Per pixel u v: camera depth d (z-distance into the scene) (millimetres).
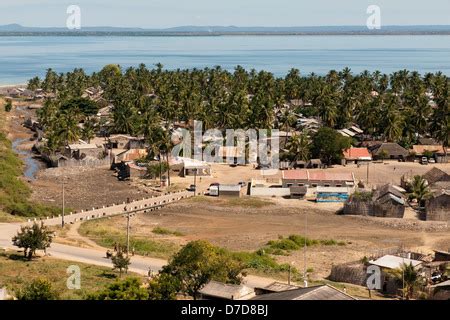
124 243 118562
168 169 178625
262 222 142125
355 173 186875
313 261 111688
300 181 169625
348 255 115812
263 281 92875
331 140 196750
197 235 130250
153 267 101250
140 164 187500
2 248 109188
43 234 104312
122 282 72250
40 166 199875
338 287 93250
